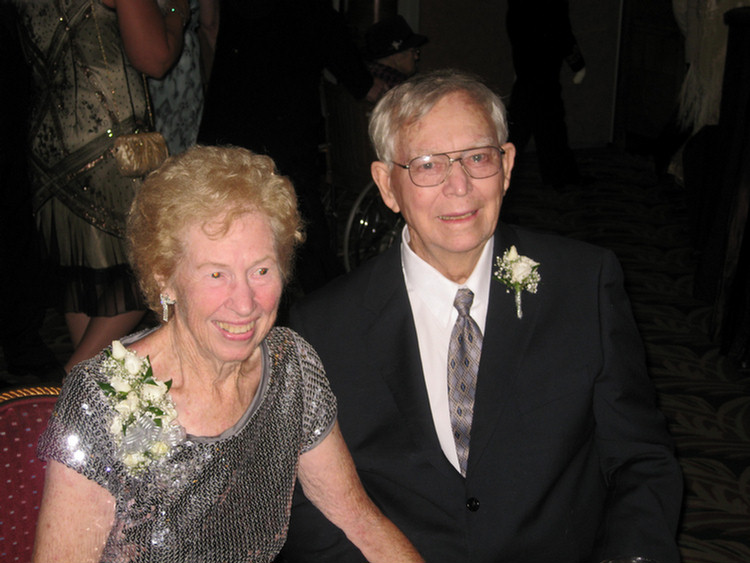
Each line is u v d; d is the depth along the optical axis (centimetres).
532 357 154
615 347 155
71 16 248
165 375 125
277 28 316
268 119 321
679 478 153
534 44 593
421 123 148
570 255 162
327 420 145
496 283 159
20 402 139
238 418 130
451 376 156
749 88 373
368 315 160
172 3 267
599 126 759
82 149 256
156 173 118
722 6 445
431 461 153
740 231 362
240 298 116
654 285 458
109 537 121
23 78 260
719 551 255
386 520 151
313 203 339
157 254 116
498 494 152
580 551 155
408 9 673
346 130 426
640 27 700
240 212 114
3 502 137
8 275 307
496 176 150
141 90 260
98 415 116
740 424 324
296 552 157
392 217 411
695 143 477
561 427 153
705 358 376
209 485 125
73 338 285
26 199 281
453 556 154
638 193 628
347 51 334
